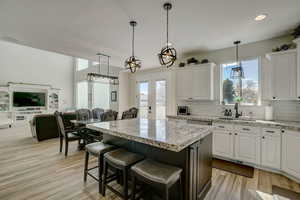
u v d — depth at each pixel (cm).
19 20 249
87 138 387
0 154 364
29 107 830
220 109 393
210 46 371
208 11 226
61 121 355
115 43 347
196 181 179
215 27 275
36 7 214
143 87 615
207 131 196
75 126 427
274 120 315
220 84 394
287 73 279
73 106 999
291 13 231
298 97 264
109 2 204
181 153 170
